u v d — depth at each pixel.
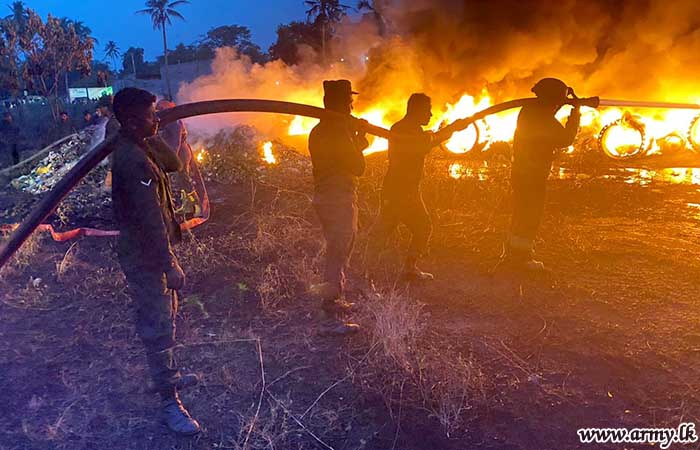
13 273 5.48
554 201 7.96
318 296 4.82
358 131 4.26
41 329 4.30
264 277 5.20
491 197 7.94
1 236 6.22
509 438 3.01
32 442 3.01
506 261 5.39
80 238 6.70
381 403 3.31
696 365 3.62
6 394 3.44
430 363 3.62
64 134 24.80
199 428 3.08
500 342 3.98
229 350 3.93
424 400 3.32
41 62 33.16
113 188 2.91
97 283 5.21
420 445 2.97
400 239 6.25
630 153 11.67
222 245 6.17
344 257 4.19
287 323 4.35
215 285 5.11
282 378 3.57
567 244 6.01
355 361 3.75
